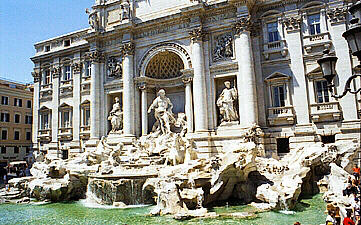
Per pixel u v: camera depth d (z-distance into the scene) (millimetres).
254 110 27469
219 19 30422
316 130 26547
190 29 31000
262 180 22281
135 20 35156
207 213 18078
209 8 30422
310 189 22531
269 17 29234
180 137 27281
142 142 31141
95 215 19797
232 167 21422
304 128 26797
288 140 27672
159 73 35625
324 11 27359
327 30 27156
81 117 38031
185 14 31031
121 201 22609
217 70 30000
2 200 25906
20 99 57500
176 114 34531
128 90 33719
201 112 29328
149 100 34906
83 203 24453
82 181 26656
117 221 17891
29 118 59062
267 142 27984
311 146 24859
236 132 28219
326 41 26781
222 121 29500
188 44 31703
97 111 35750
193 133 29766
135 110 33844
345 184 18984
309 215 17156
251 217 17125
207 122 29453
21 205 24297
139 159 28344
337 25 26703
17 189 28188
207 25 30875
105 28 37219
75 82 38938
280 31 28781
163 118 31688
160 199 19922
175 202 19156
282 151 27875
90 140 35250
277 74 28281
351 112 25406
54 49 42000
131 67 34156
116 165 27422
